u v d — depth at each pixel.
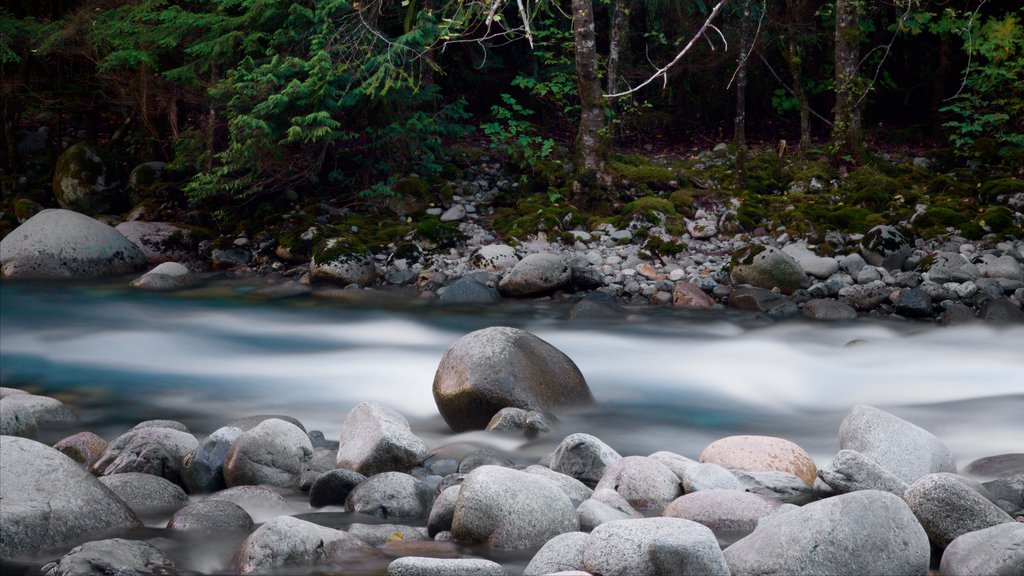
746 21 14.13
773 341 9.27
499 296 11.46
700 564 3.54
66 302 11.27
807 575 3.50
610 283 11.49
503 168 15.22
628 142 17.47
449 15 13.25
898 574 3.55
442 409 6.39
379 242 12.87
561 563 3.72
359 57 13.20
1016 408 7.02
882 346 9.01
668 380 7.89
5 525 4.03
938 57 17.44
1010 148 14.75
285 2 13.14
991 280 10.37
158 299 11.47
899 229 11.63
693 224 12.95
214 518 4.47
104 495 4.43
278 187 14.14
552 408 6.42
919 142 17.06
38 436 6.10
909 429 5.21
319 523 4.59
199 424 6.61
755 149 16.59
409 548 4.14
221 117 13.84
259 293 11.80
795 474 5.15
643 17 18.06
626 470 4.86
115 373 8.23
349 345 9.29
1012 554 3.47
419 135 14.17
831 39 17.84
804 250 11.55
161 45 13.56
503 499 4.21
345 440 5.55
